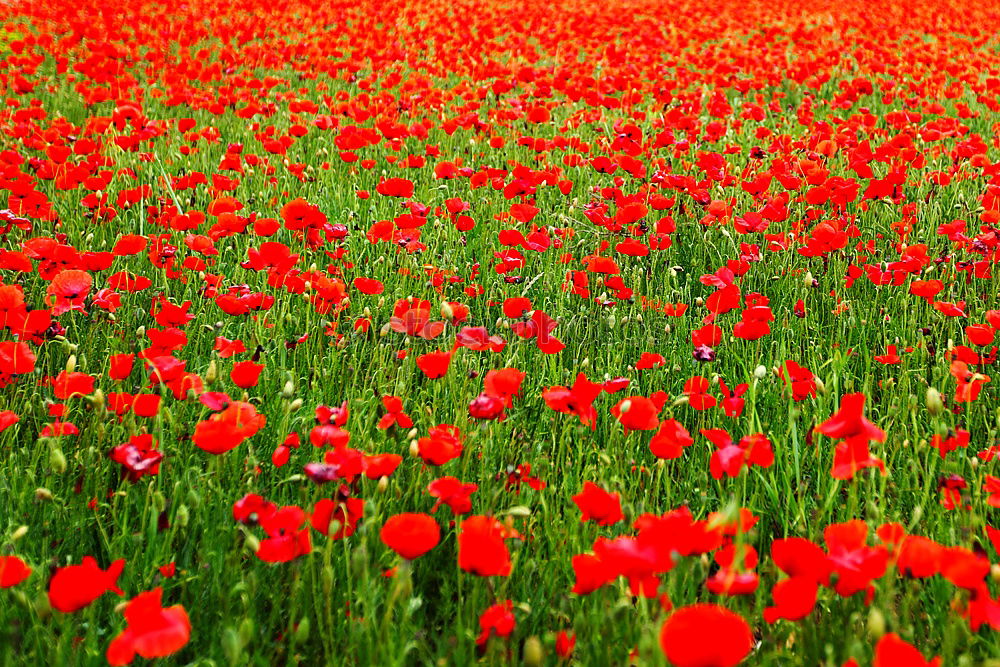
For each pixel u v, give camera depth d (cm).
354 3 1470
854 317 333
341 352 291
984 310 345
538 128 693
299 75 993
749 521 154
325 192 510
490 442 219
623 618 153
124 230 425
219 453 180
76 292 272
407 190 374
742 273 350
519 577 188
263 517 166
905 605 165
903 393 275
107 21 1203
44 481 207
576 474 215
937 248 419
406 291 354
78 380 216
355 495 210
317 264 391
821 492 226
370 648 154
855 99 793
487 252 422
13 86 816
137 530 206
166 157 595
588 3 1611
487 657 157
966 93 923
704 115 792
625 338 309
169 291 363
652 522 150
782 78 920
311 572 170
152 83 927
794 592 137
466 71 982
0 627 164
